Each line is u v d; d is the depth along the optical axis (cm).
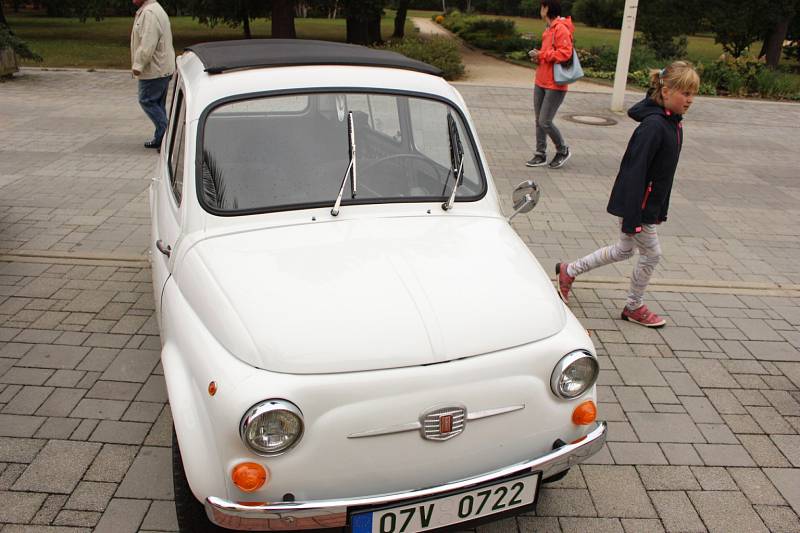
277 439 228
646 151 434
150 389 401
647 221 460
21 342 446
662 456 367
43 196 730
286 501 234
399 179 338
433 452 249
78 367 420
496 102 1405
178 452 263
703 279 605
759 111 1488
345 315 253
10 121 1053
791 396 429
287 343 240
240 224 306
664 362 462
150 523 303
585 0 5828
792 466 364
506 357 255
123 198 732
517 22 6234
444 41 1830
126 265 568
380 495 238
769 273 625
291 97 329
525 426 263
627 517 323
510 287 283
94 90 1338
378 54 388
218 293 267
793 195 871
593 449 271
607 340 488
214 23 2416
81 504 312
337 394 234
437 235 313
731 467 361
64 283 533
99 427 366
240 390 229
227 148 318
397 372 241
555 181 873
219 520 230
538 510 325
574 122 1245
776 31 2672
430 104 354
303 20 4578
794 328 519
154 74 876
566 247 659
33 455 343
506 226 343
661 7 2595
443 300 266
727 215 783
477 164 358
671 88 421
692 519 324
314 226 308
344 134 331
